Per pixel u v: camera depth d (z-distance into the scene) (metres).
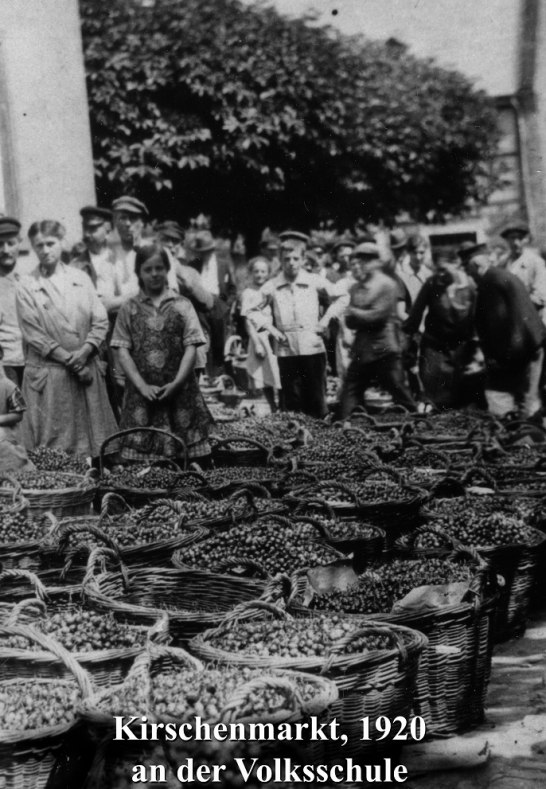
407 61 18.02
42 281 10.78
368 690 4.27
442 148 17.83
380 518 7.27
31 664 4.35
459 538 6.55
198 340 9.63
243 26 18.06
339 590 5.45
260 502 7.49
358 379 15.90
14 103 13.63
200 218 19.00
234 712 3.74
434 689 4.94
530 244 17.33
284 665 4.21
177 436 9.17
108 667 4.43
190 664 4.21
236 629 4.64
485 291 16.27
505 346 16.17
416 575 5.46
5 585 5.51
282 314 15.02
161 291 9.70
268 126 18.22
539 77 17.47
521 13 17.31
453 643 4.97
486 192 17.75
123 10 17.84
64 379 10.63
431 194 18.03
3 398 8.56
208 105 18.25
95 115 17.97
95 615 4.78
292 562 5.95
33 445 10.62
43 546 6.14
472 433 10.77
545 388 16.17
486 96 17.77
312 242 17.03
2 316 10.83
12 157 13.62
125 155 18.11
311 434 11.04
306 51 18.11
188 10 17.84
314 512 7.27
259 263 15.56
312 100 18.16
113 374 11.94
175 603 5.61
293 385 15.02
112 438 8.61
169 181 18.20
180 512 6.83
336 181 18.50
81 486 7.72
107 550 5.55
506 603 6.55
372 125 18.22
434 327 16.27
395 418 12.82
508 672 6.00
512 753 4.82
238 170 18.58
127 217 12.97
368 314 15.78
